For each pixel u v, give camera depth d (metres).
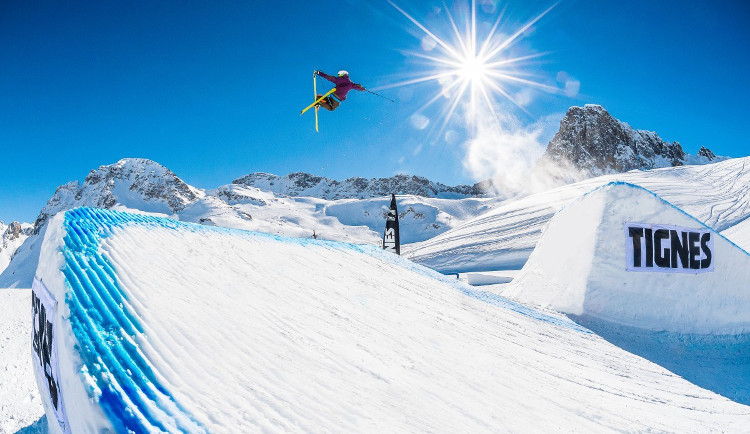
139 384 3.92
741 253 12.30
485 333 8.41
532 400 5.75
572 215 13.79
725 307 11.96
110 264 6.23
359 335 6.53
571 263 13.09
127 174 187.00
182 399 3.88
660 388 7.80
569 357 8.41
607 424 5.48
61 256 5.95
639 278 12.27
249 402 4.10
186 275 6.83
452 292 11.17
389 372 5.54
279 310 6.62
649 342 11.33
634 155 146.88
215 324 5.48
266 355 5.10
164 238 8.34
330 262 10.69
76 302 4.89
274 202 182.00
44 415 7.12
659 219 12.49
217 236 9.84
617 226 12.60
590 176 148.50
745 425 6.50
